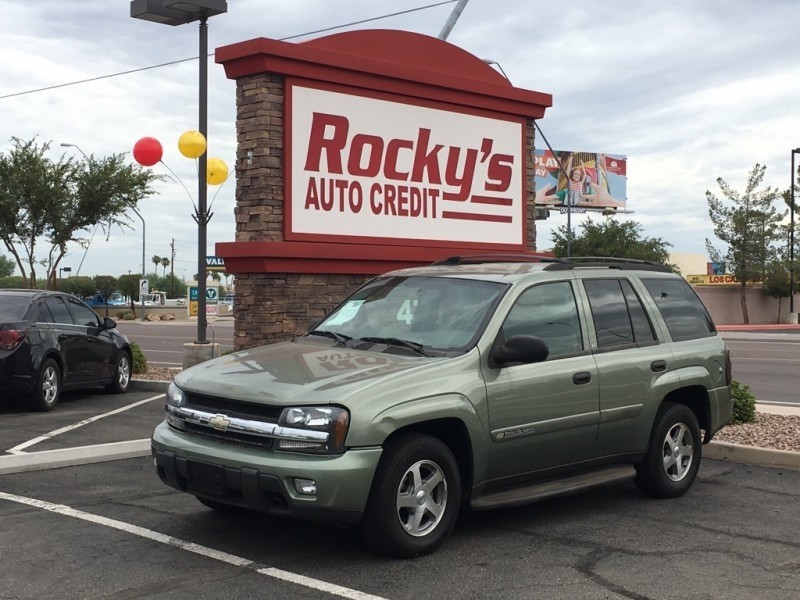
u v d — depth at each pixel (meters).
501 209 14.20
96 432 10.30
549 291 6.68
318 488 5.09
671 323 7.59
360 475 5.16
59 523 6.27
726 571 5.41
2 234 21.38
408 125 12.86
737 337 34.66
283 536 5.98
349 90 12.14
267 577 5.15
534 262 7.25
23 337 11.75
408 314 6.58
